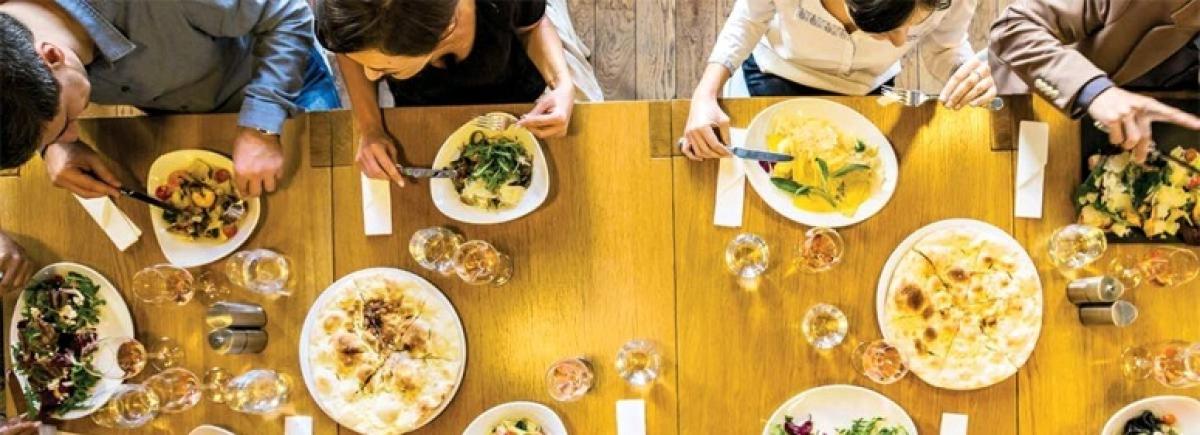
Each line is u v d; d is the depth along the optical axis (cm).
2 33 125
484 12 157
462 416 176
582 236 175
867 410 171
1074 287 168
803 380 173
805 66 190
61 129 140
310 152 179
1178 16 141
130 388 176
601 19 251
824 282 173
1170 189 166
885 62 184
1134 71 156
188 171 181
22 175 183
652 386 173
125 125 181
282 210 179
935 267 170
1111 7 145
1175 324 169
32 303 181
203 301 180
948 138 172
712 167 174
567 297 175
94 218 182
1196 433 167
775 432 170
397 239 178
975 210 172
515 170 175
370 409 173
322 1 131
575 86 212
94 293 181
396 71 145
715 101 173
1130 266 170
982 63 170
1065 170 171
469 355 176
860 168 172
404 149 177
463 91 180
